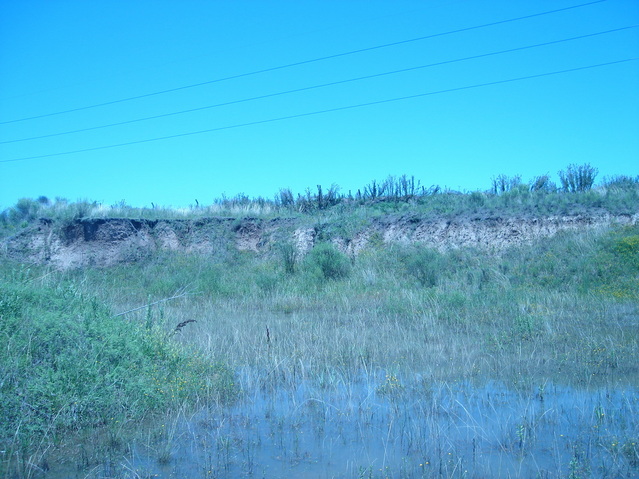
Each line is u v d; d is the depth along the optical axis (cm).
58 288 1115
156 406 827
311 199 3341
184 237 2811
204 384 909
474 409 802
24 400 760
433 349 1160
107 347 899
